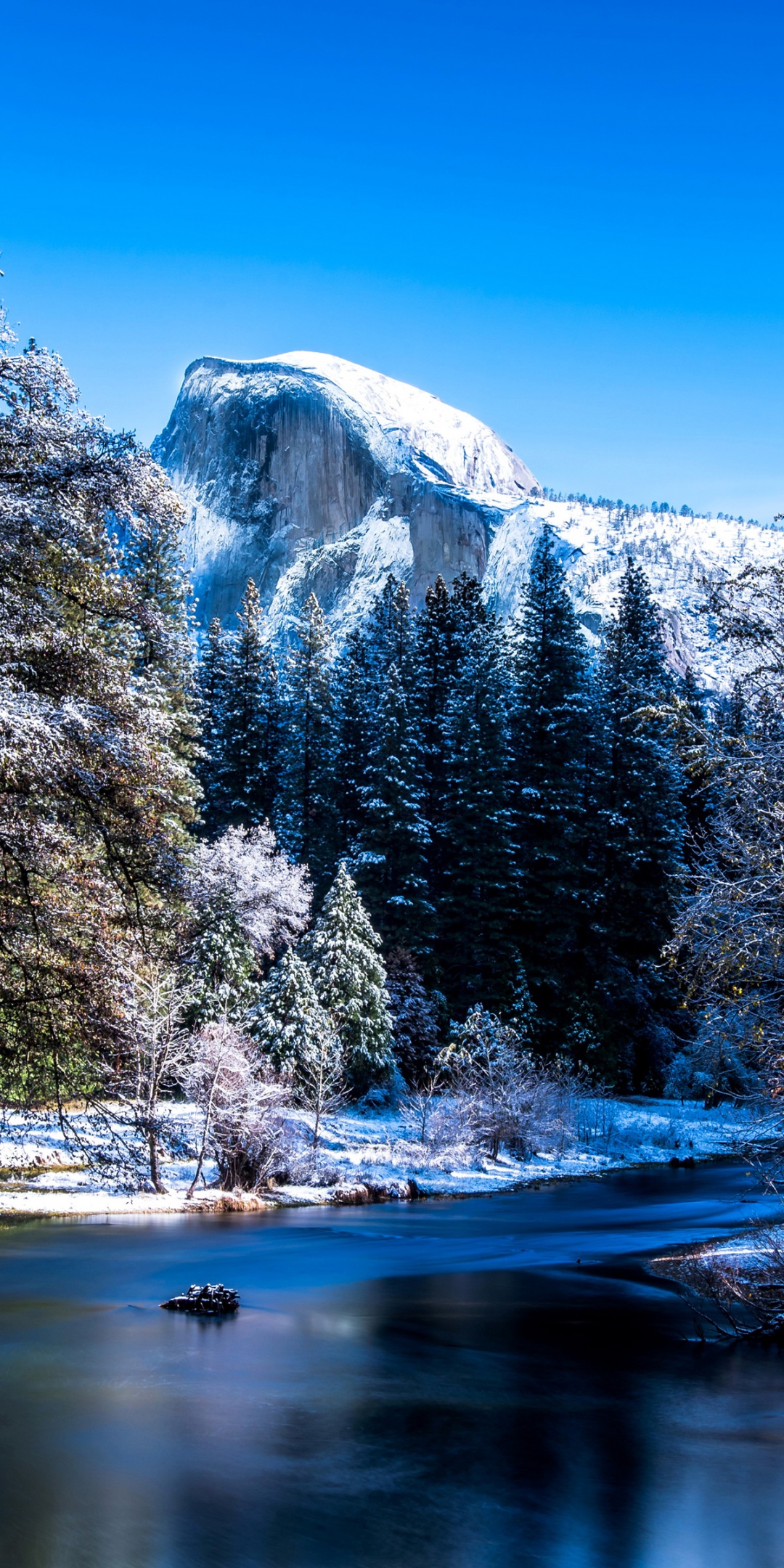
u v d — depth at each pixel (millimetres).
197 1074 28672
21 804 13039
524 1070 43000
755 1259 18359
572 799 56750
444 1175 35562
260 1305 17031
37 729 11984
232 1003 40812
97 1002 14008
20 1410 11203
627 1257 21922
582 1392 12289
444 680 65750
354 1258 21531
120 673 14352
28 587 13695
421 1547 8039
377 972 45250
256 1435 10531
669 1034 56531
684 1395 12141
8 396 14109
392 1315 16375
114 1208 26000
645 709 13898
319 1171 33000
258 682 65188
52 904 13805
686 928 12789
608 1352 14141
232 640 69438
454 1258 21766
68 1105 15875
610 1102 48938
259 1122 30359
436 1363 13500
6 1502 8750
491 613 70312
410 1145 37656
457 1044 44156
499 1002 52156
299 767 64312
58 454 14078
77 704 13117
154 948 15688
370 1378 12766
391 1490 9133
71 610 14734
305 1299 17578
